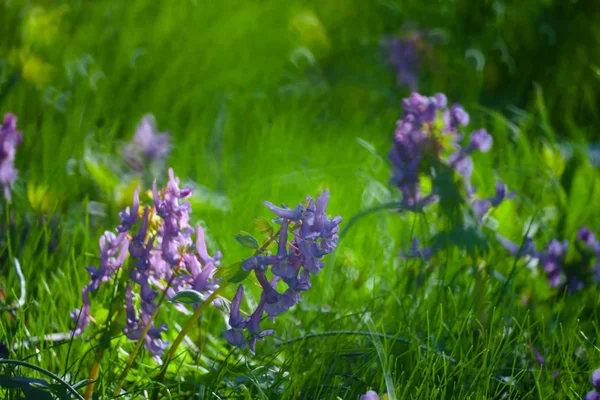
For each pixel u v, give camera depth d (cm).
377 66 700
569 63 673
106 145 488
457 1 741
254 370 242
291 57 657
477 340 277
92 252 334
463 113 313
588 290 326
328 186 437
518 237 372
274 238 201
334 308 304
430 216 379
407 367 256
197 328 288
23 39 589
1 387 207
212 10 709
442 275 322
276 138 522
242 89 624
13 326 271
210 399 231
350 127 574
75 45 626
